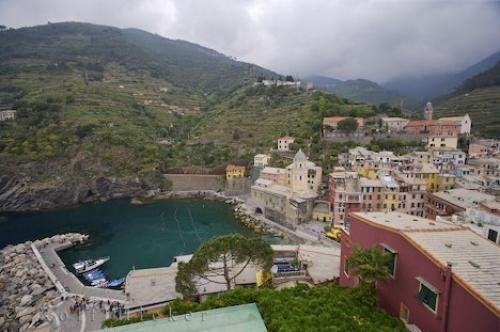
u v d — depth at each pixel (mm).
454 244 27953
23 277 70312
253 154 158375
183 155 174125
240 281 55219
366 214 38312
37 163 142625
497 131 161125
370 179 100062
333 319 27609
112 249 91938
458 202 79500
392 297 30500
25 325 53000
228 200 140750
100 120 173125
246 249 48688
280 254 68062
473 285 21656
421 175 100500
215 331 24438
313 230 97562
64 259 85125
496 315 19062
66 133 156375
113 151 157750
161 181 158250
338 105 175500
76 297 59562
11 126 155875
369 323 27672
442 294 23891
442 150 123625
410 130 144750
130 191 151875
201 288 52344
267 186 121562
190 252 89750
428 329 25391
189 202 142250
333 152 132125
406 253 28641
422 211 94000
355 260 31531
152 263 82938
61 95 189875
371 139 137750
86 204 141375
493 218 53000
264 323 26375
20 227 112625
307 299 31406
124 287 64562
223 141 176875
